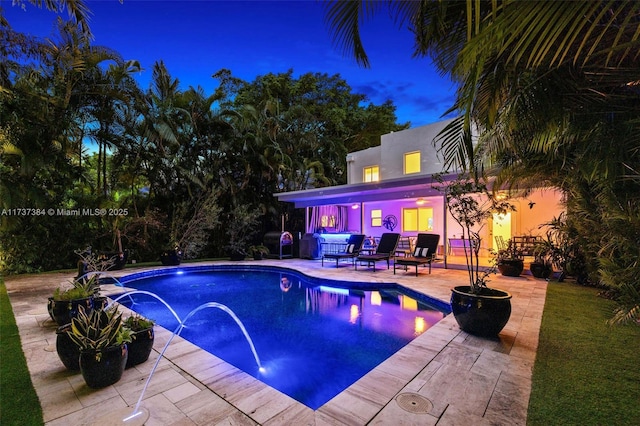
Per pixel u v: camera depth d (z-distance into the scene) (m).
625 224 3.80
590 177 3.71
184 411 2.40
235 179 13.77
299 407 2.45
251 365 3.61
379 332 4.68
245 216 12.38
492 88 3.03
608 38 2.34
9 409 2.44
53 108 8.90
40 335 4.16
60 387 2.79
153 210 11.39
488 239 12.10
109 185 11.15
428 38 3.02
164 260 10.59
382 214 14.40
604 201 4.20
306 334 4.61
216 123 12.75
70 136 9.80
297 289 7.96
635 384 2.66
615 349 3.42
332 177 19.22
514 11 1.35
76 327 3.04
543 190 9.02
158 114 11.16
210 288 8.14
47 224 9.32
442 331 4.09
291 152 16.14
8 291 6.75
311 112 19.73
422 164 12.69
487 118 3.36
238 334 4.65
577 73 2.85
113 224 10.13
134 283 8.70
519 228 11.54
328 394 2.99
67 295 4.36
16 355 3.51
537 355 3.30
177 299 6.92
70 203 9.80
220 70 17.78
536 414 2.26
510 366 3.05
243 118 13.41
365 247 13.41
